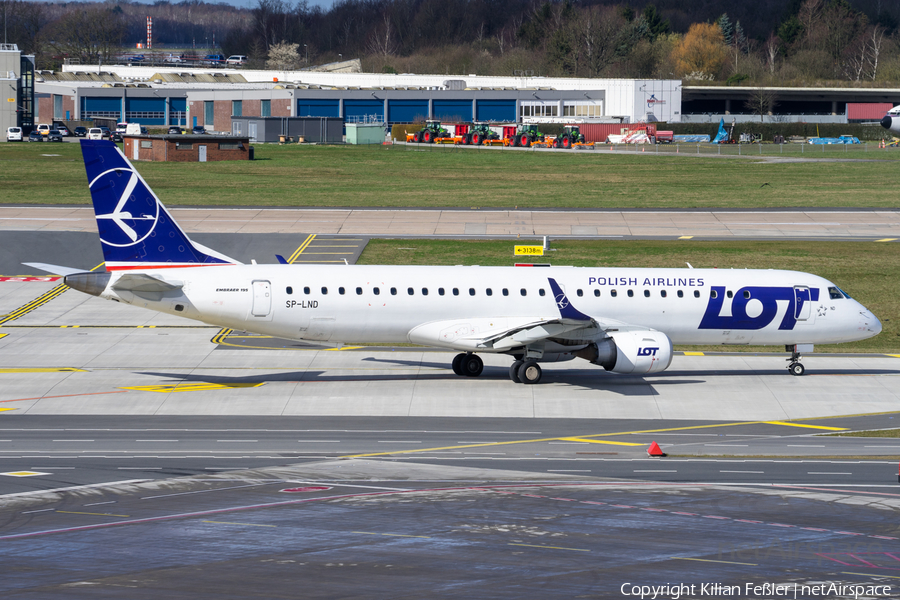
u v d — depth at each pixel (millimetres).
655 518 102562
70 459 127625
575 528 98500
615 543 93562
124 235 170875
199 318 172375
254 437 141750
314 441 139875
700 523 100938
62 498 108625
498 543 93062
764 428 153000
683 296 186000
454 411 160625
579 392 175625
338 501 108375
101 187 169000
